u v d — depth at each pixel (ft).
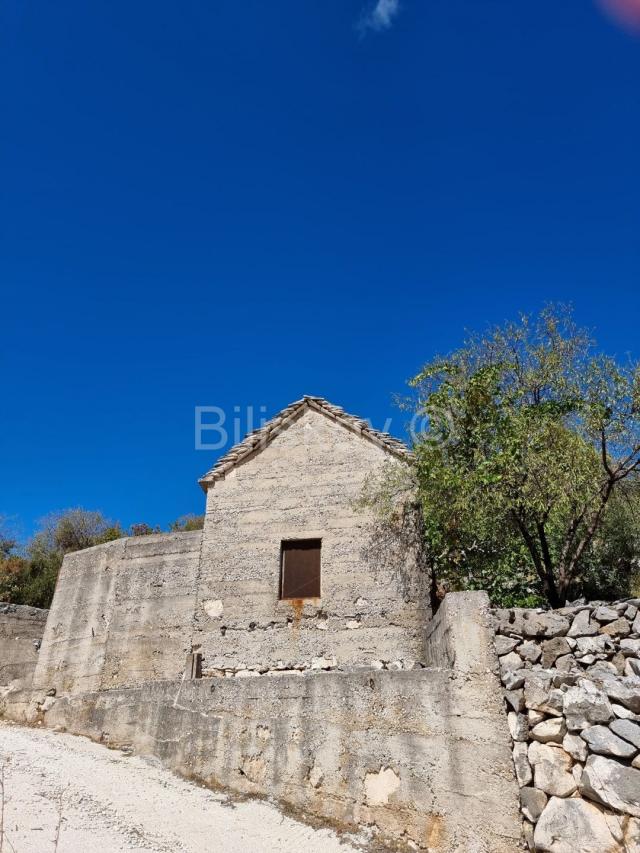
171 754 40.45
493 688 30.25
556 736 28.22
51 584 95.45
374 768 32.35
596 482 40.55
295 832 31.78
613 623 30.27
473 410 44.68
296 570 48.73
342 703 34.76
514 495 41.32
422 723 31.71
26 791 31.89
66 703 52.01
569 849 25.85
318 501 50.06
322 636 45.55
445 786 29.84
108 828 29.40
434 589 46.60
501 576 45.91
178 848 28.94
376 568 46.73
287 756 35.50
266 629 46.65
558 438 41.45
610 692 27.86
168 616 55.01
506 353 54.44
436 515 44.24
